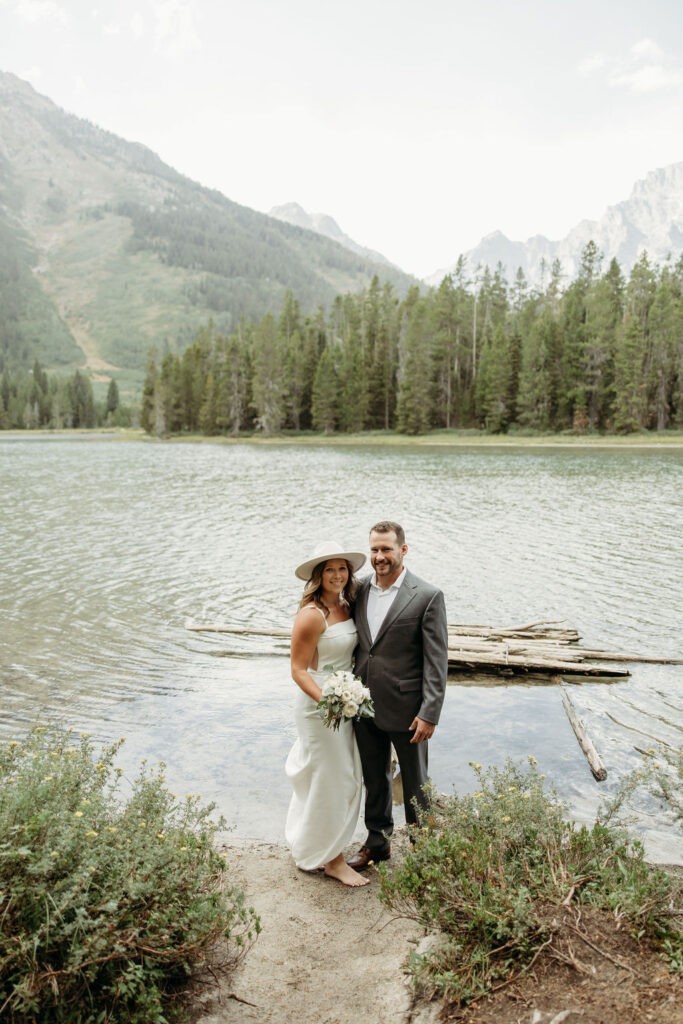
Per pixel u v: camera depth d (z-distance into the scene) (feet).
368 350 356.59
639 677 28.89
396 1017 9.84
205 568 50.31
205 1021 9.86
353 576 15.05
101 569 50.01
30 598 41.91
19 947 8.89
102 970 9.51
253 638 34.37
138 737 22.77
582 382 273.54
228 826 17.11
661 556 53.42
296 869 14.79
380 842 14.99
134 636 34.55
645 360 275.39
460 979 9.88
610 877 11.22
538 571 48.39
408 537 61.77
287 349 374.63
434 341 327.47
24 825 9.68
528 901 10.59
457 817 13.10
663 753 16.49
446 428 316.81
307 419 371.56
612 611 38.91
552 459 174.29
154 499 94.79
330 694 12.94
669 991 8.91
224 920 11.20
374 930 12.36
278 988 10.66
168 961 10.00
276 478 128.67
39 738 13.57
